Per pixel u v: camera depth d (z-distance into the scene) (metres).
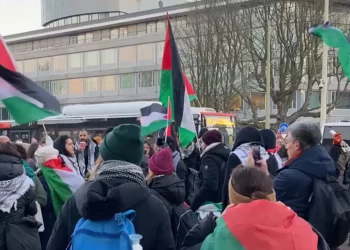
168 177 4.63
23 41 66.56
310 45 25.56
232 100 31.56
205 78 29.03
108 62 57.25
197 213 4.89
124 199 2.77
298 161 3.88
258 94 39.69
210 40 28.77
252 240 2.30
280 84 26.81
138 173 2.96
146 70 54.09
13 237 4.34
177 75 7.27
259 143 5.07
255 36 27.12
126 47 55.88
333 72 27.78
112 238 2.72
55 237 3.10
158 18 54.06
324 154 3.90
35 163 7.03
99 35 59.78
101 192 2.81
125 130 2.96
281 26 25.89
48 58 62.47
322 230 3.69
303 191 3.77
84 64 59.19
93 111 20.98
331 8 25.28
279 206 2.44
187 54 30.86
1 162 4.43
